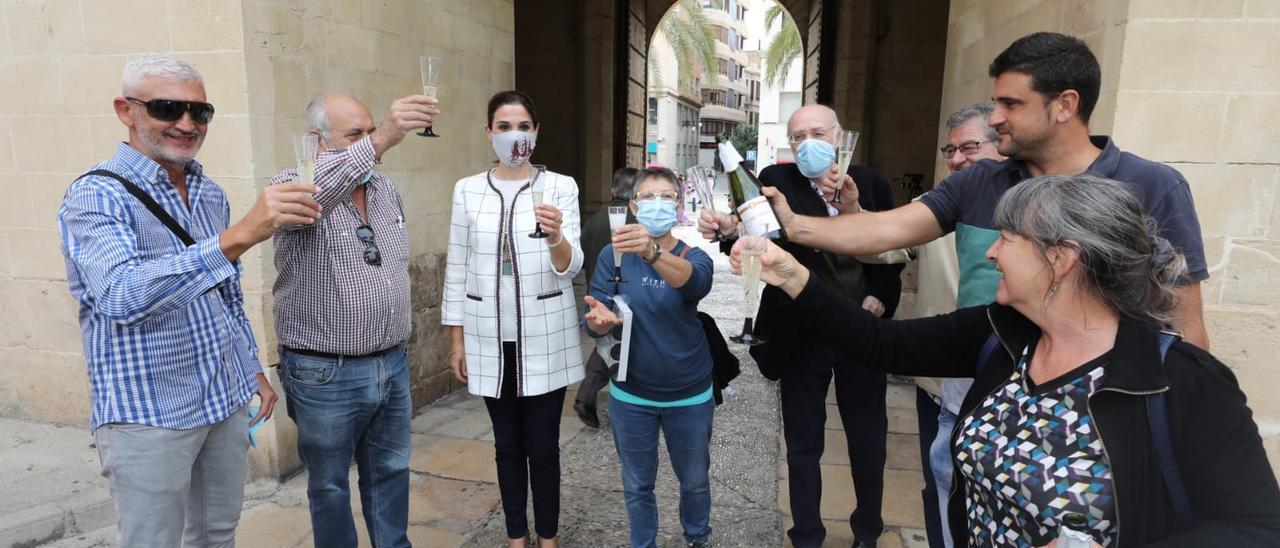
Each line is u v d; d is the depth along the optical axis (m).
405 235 2.35
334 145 2.19
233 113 3.10
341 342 2.12
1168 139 2.51
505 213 2.46
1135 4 2.45
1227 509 1.01
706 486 2.55
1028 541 1.19
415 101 1.94
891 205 2.71
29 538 2.81
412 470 3.52
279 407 3.29
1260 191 2.48
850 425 2.62
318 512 2.23
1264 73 2.41
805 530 2.56
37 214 3.62
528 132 2.41
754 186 1.99
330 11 3.52
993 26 3.65
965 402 1.37
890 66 9.11
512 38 5.30
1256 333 2.57
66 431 3.77
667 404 2.39
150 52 3.22
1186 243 1.50
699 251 2.38
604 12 10.14
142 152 1.79
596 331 2.33
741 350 5.76
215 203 2.01
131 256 1.62
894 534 2.94
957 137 2.25
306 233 2.07
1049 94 1.55
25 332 3.78
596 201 10.60
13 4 3.40
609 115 10.46
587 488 3.34
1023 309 1.21
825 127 2.33
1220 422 1.04
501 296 2.44
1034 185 1.18
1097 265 1.09
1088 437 1.13
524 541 2.67
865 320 1.51
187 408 1.82
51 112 3.47
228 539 2.09
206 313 1.87
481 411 4.38
